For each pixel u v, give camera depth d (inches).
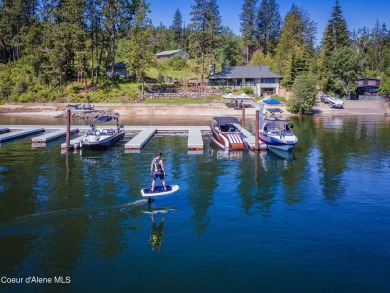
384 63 4638.3
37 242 527.8
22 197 733.3
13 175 912.3
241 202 714.2
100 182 848.3
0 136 1483.8
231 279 426.6
